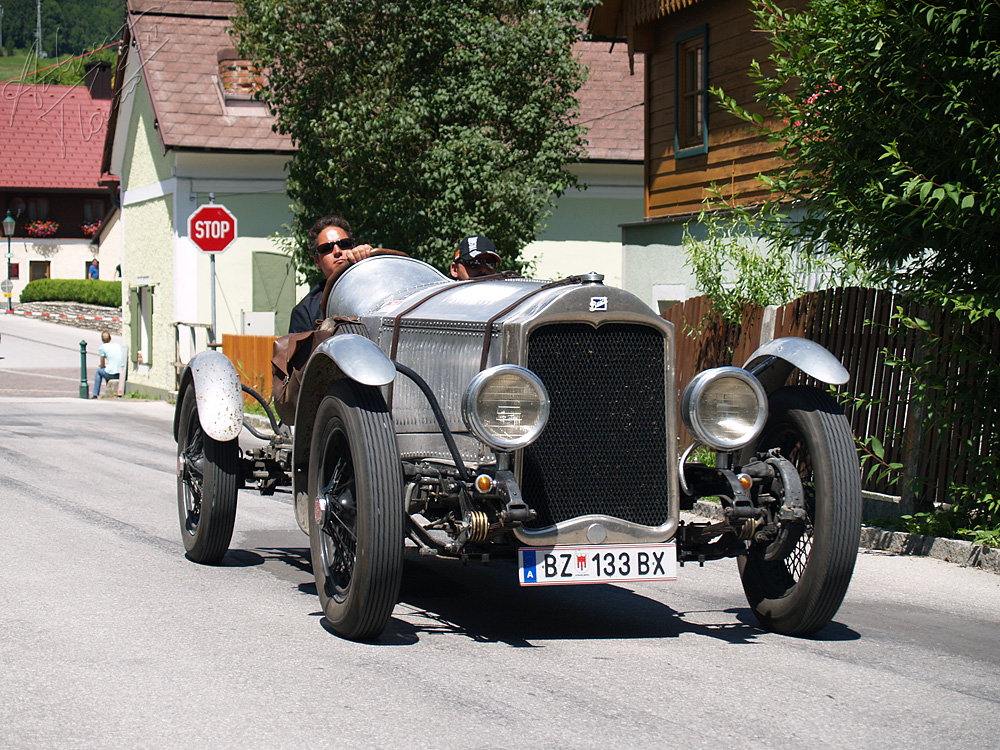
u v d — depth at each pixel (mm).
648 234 15227
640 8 15516
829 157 7398
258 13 14664
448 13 14453
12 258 52812
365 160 14367
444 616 5531
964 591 6355
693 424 4871
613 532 4824
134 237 24922
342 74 14383
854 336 8289
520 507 4523
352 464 4891
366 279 6391
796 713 4074
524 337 4738
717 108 14422
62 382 26875
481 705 4094
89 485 9789
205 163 21625
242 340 19469
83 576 6180
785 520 4941
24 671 4434
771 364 5379
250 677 4398
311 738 3732
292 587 6051
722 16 14258
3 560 6539
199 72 22391
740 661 4754
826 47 7172
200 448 6707
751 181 13727
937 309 7422
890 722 4004
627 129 23641
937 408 7359
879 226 7195
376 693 4219
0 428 15008
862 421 8258
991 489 7254
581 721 3936
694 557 5047
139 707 4023
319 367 5156
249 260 21984
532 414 4613
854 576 6719
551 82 15281
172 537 7461
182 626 5160
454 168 14438
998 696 4355
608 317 4844
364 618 4793
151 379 23578
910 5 6793
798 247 9836
